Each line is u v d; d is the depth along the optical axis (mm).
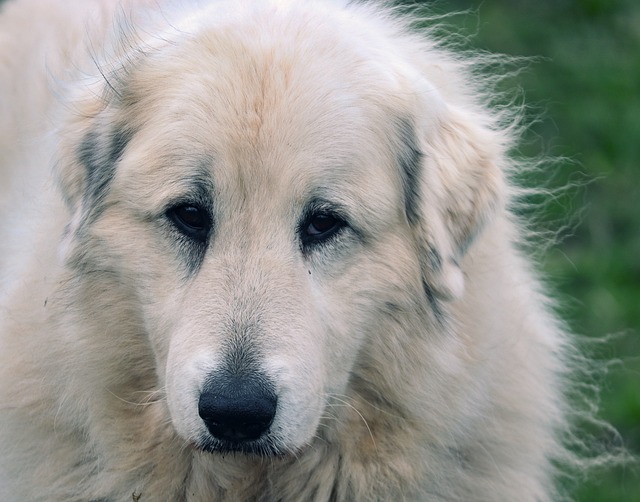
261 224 7457
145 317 7766
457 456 8336
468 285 8227
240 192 7449
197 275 7508
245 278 7320
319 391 7414
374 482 8180
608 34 17281
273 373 7094
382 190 7758
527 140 15031
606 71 16500
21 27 10750
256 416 7059
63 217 8320
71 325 8070
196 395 7129
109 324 8000
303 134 7473
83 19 10062
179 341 7305
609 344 12922
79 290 8031
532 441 8734
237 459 8125
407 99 7984
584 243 14344
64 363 8125
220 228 7492
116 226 7812
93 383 8133
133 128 7898
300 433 7289
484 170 8266
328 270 7621
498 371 8359
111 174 7930
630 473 11695
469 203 8172
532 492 8766
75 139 8164
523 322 8617
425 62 8727
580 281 13766
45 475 8422
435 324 8016
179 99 7648
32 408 8297
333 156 7535
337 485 8242
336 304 7637
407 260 7906
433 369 8031
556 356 9320
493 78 9711
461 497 8430
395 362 7977
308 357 7285
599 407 11406
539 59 16641
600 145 15445
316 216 7578
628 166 15172
